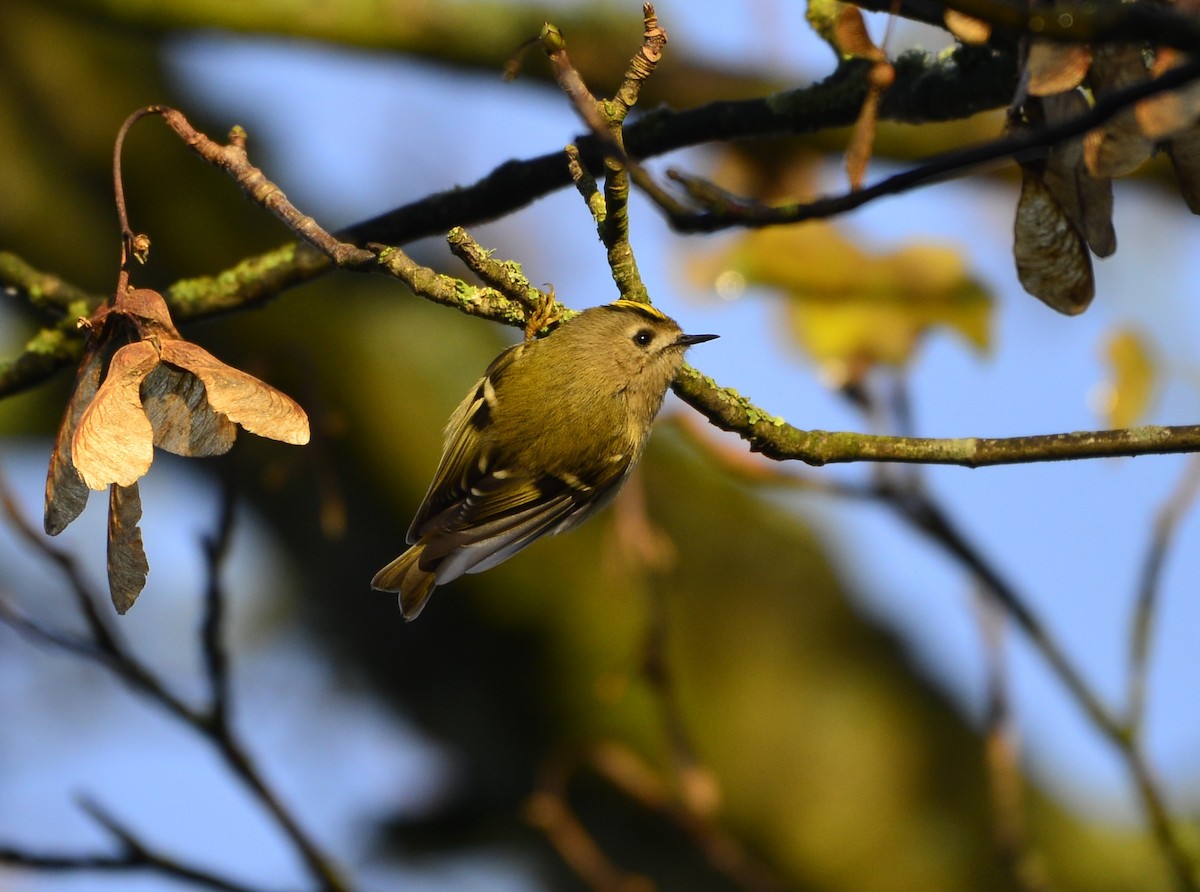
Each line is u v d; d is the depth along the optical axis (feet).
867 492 21.20
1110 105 11.25
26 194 33.30
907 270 21.11
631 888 23.94
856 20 13.69
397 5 28.66
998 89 18.11
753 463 21.16
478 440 21.04
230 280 21.06
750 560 33.14
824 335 21.06
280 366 32.76
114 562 13.62
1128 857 31.89
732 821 30.19
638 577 23.20
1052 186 13.74
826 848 30.35
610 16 28.86
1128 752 21.22
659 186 12.94
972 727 32.42
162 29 28.63
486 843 32.73
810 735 31.19
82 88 34.22
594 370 20.90
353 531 33.53
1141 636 21.27
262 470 33.42
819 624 32.65
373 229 20.95
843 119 19.20
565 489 20.88
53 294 21.15
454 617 32.07
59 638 19.83
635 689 30.96
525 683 31.76
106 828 20.13
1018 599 21.52
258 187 16.02
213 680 20.08
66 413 14.24
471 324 35.53
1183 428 15.14
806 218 12.67
